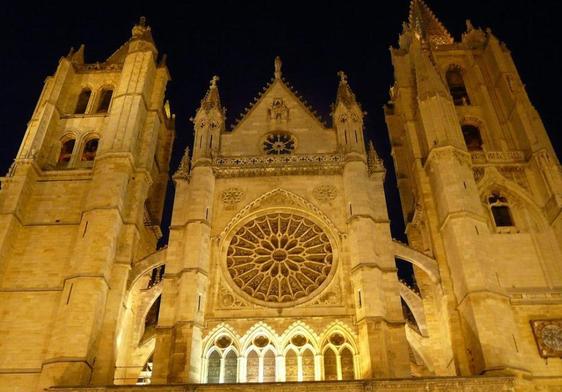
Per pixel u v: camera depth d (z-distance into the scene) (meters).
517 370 38.44
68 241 48.44
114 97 57.66
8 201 49.19
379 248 46.38
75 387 35.97
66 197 51.38
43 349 42.50
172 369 39.69
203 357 41.81
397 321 42.19
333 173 51.38
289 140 55.38
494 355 38.88
